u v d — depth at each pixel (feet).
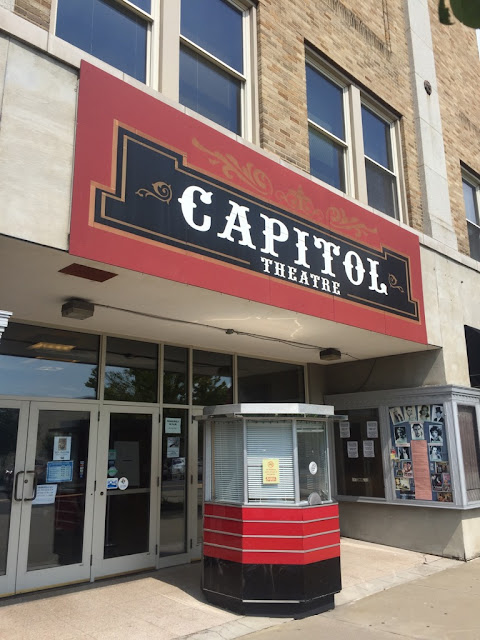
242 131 23.41
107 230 14.80
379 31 32.68
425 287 28.50
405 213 31.53
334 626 17.13
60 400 21.34
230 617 17.70
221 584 18.60
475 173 38.55
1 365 20.27
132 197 15.56
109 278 16.06
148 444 24.02
